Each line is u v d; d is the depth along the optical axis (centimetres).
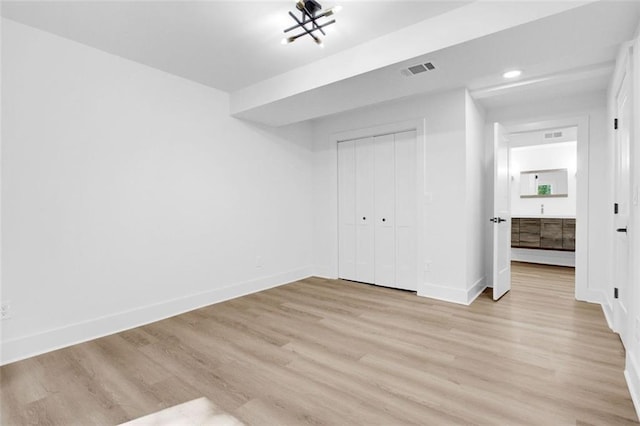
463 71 261
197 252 342
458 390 183
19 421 163
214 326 288
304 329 278
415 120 376
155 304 306
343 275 462
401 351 234
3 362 222
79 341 257
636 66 190
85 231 263
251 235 400
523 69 294
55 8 212
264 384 193
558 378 194
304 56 284
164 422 161
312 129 488
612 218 284
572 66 289
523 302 346
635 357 182
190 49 270
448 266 353
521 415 161
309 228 485
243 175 390
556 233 546
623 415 159
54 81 246
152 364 219
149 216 303
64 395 185
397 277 407
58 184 248
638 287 178
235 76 327
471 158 358
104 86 273
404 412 165
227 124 372
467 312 315
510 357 222
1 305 223
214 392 186
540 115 376
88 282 264
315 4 207
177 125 325
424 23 231
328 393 183
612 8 175
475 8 210
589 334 259
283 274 440
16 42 229
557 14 182
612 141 288
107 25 234
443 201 355
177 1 206
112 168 278
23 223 232
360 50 264
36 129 238
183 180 330
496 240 350
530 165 617
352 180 447
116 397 182
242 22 231
